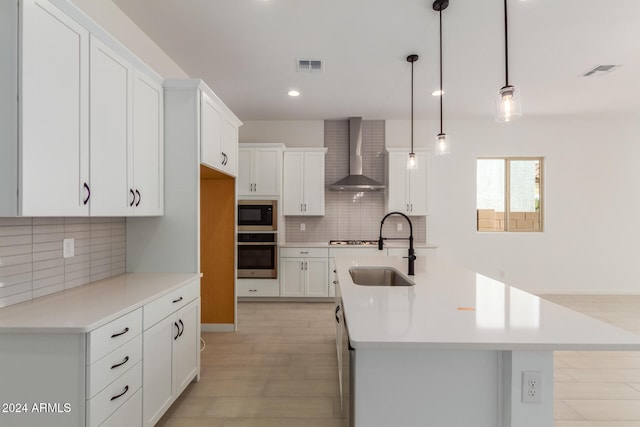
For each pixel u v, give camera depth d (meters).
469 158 5.12
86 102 1.63
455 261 5.11
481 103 4.36
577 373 2.62
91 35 1.67
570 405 2.18
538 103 4.38
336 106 4.48
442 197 5.12
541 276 5.09
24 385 1.34
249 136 5.16
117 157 1.89
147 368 1.76
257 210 4.67
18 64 1.27
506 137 5.11
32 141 1.33
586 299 4.76
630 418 2.04
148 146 2.23
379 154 5.14
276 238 4.64
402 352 1.23
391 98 4.17
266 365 2.74
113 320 1.48
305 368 2.68
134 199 2.06
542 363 1.14
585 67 3.31
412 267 2.32
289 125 5.16
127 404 1.59
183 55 3.07
